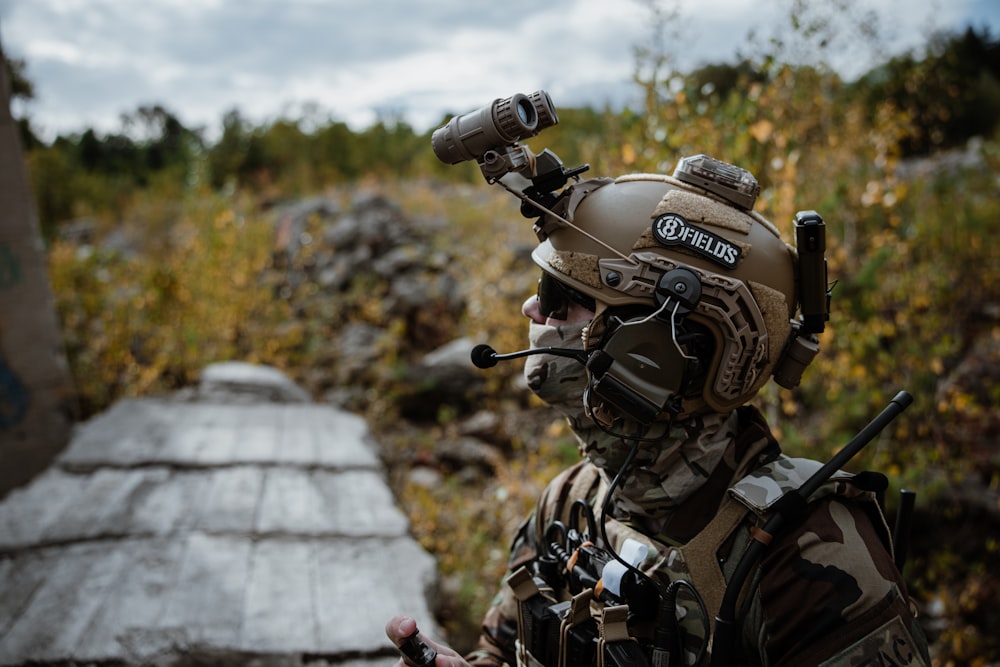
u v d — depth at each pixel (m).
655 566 1.26
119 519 3.82
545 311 1.39
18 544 3.52
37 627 2.87
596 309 1.30
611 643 1.18
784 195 3.56
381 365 7.96
